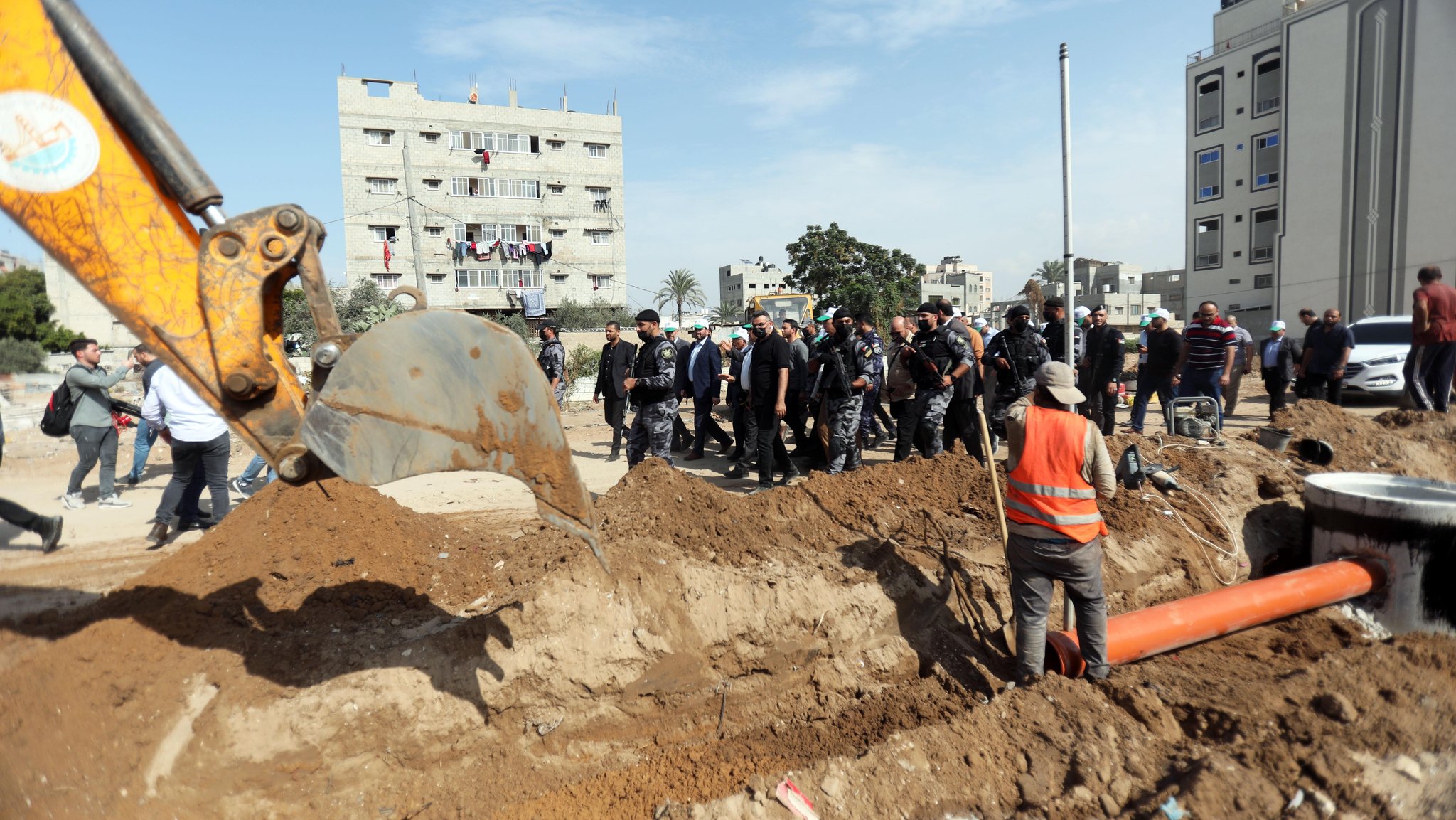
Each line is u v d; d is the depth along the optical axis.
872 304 41.72
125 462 10.09
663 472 5.43
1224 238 33.78
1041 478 4.01
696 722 4.05
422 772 3.47
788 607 4.34
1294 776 3.28
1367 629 4.92
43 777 2.88
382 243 49.84
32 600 3.77
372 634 3.89
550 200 54.34
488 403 2.61
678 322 67.31
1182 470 6.71
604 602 4.05
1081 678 4.18
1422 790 3.20
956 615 4.75
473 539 5.49
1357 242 26.28
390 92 49.22
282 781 3.23
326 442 2.47
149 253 2.39
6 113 2.21
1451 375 9.42
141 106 2.36
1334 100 26.64
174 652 3.48
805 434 9.23
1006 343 7.61
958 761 3.46
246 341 2.43
